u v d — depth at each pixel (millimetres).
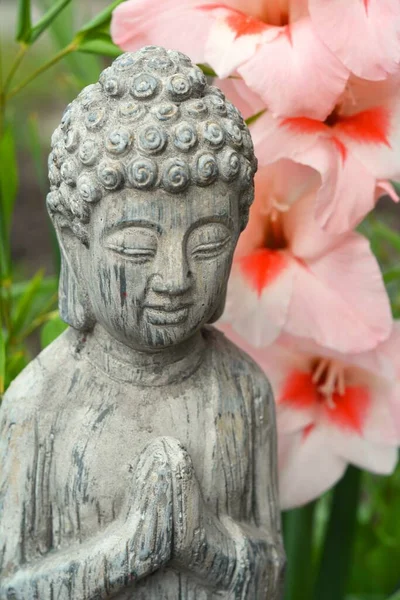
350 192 955
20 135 2629
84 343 903
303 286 986
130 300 853
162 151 833
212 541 882
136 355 890
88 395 894
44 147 2564
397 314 1217
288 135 955
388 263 1384
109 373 895
